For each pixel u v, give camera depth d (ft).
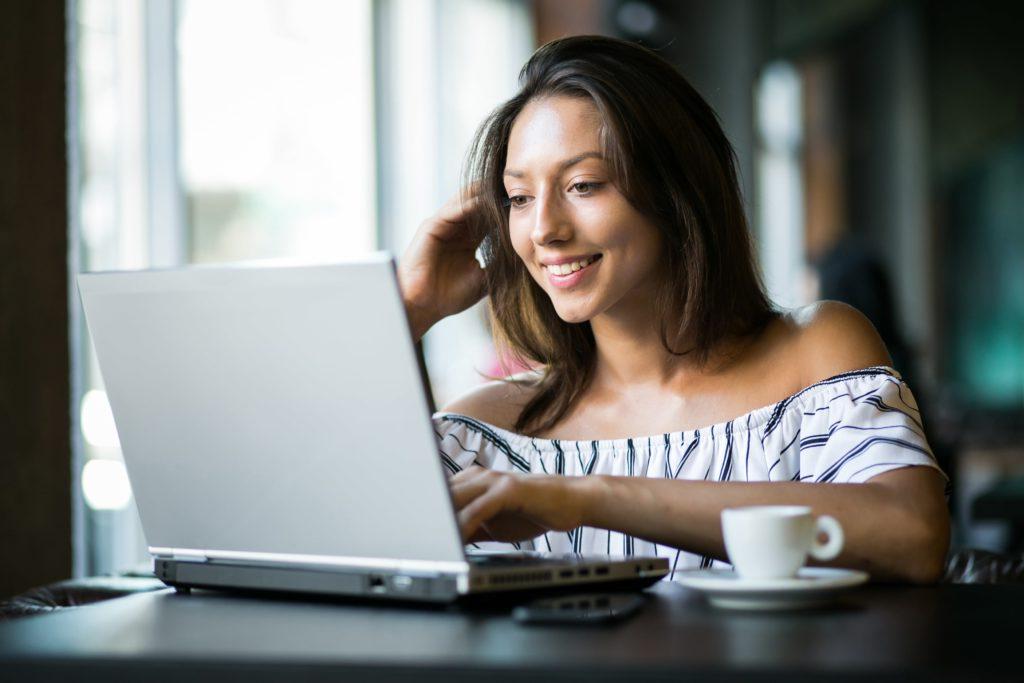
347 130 14.70
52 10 7.63
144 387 3.58
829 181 34.42
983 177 33.35
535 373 5.62
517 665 2.43
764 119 30.96
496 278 5.32
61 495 7.57
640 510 3.67
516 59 20.13
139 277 3.49
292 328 3.23
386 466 3.19
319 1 14.02
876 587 3.69
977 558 5.30
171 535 3.71
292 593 3.53
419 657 2.53
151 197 10.77
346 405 3.20
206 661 2.57
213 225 11.72
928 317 33.78
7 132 7.30
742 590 3.11
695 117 4.97
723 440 4.92
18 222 7.36
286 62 13.24
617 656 2.50
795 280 33.19
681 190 4.83
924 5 33.71
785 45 31.19
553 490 3.59
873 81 34.40
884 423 4.41
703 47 28.40
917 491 3.93
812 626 2.89
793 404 4.87
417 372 3.08
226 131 11.96
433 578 3.19
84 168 10.00
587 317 4.82
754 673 2.35
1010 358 32.24
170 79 10.84
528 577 3.29
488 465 5.30
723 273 4.97
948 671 2.31
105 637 2.88
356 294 3.11
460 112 18.06
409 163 16.31
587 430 5.26
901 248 34.47
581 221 4.73
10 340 7.29
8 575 7.22
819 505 3.74
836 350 4.93
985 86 33.45
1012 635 2.73
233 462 3.46
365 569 3.31
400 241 15.97
